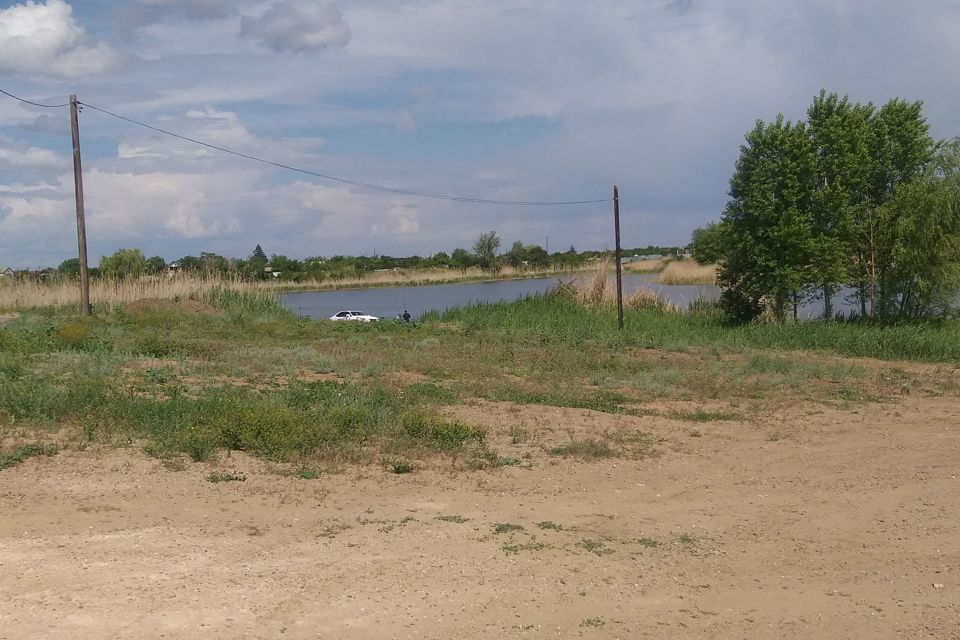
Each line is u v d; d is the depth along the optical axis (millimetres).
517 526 7426
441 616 5469
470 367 18562
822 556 6934
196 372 15508
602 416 13211
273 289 36938
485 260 79125
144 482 8266
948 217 28969
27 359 15227
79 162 28531
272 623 5242
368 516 7605
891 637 5441
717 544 7180
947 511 8203
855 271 31484
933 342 24047
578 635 5289
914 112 31438
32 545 6418
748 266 32125
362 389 14070
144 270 41500
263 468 9016
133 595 5531
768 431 12344
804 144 30625
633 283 57906
